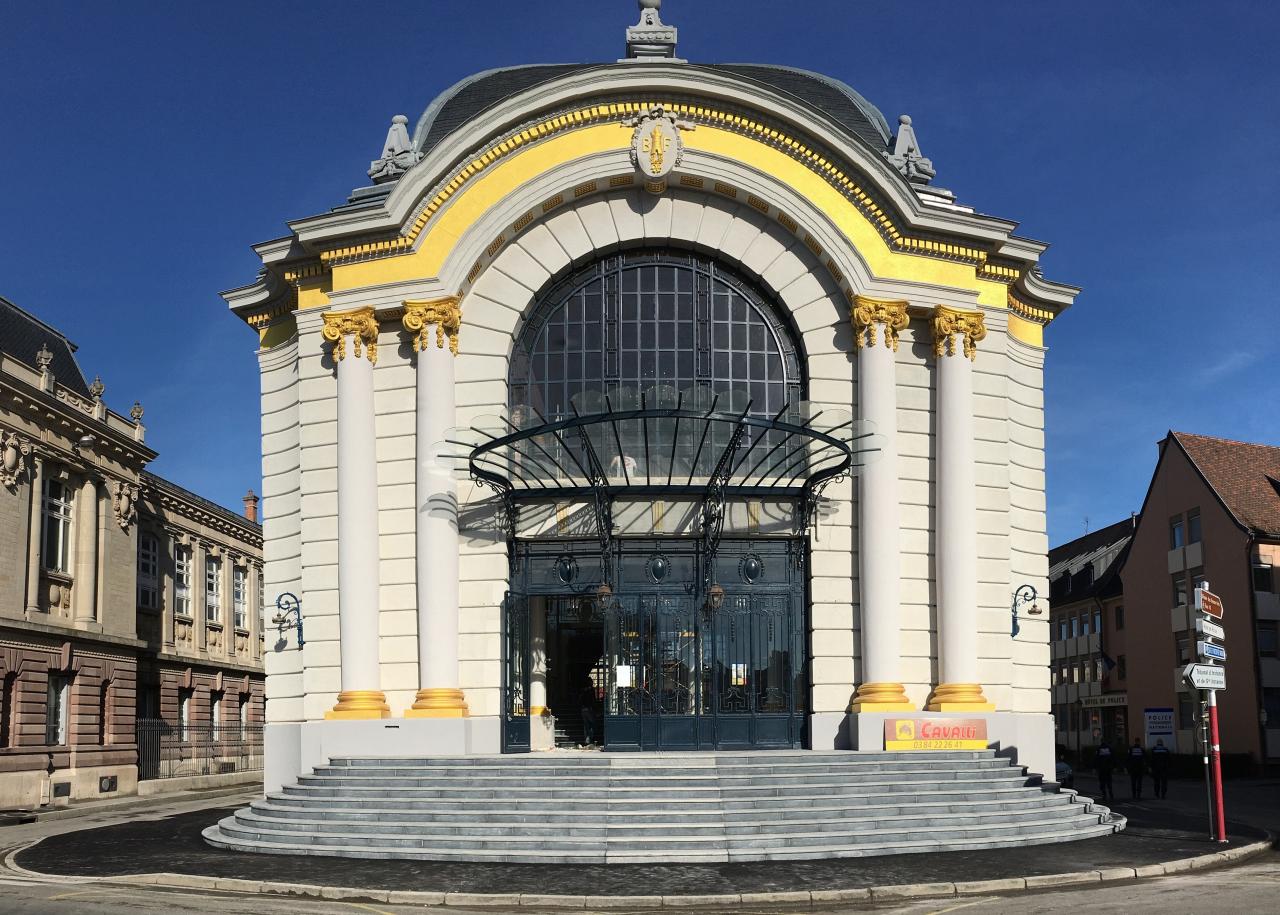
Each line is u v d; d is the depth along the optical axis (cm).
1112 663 6172
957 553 2506
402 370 2569
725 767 2098
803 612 2552
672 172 2584
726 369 2627
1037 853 1848
